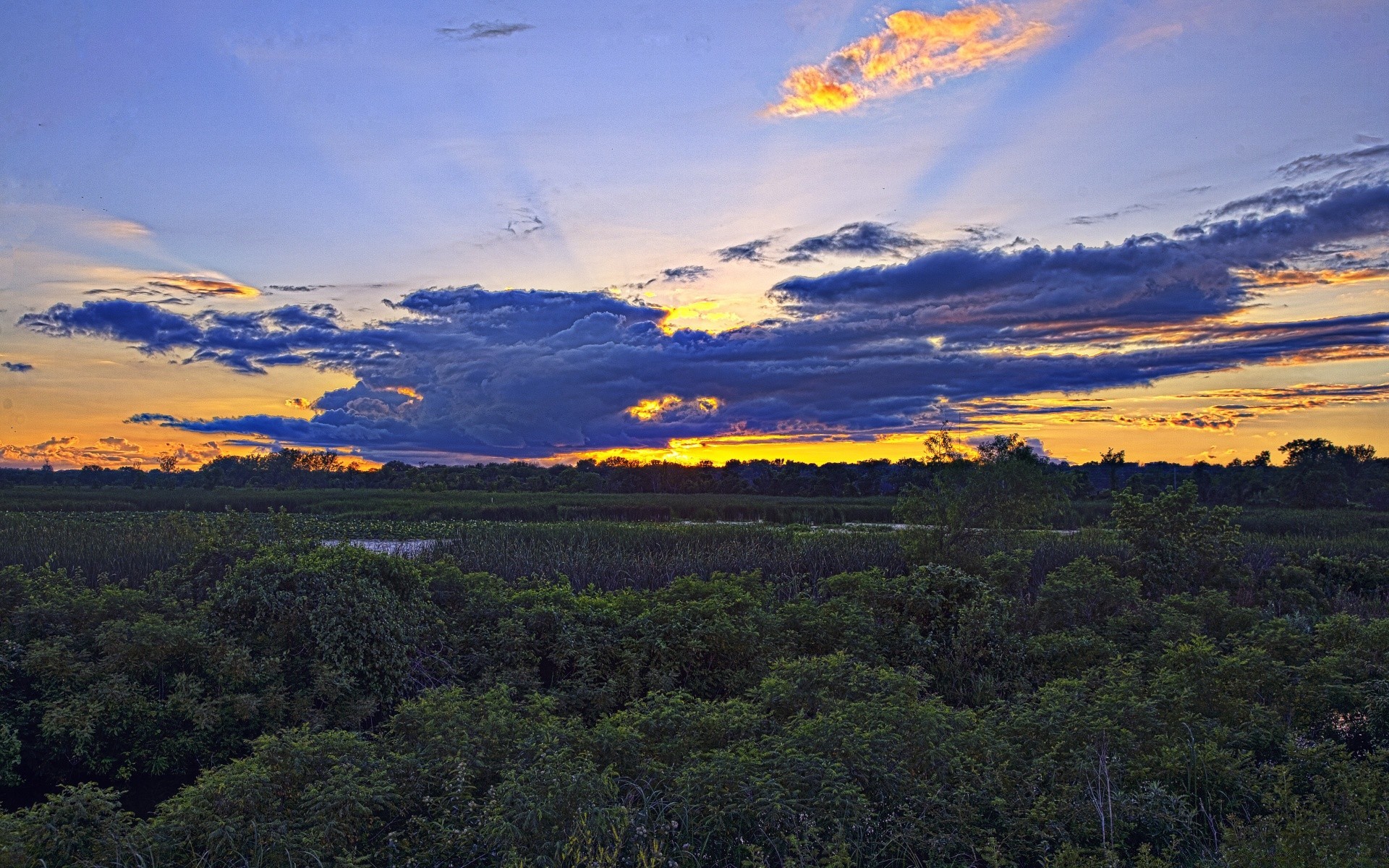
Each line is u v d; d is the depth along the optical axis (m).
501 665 9.45
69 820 5.12
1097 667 8.90
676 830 5.27
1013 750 6.18
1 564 12.98
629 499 47.78
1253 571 16.38
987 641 10.67
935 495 15.11
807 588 13.82
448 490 57.44
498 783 5.62
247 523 11.45
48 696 7.85
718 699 9.05
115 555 13.76
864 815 5.23
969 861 5.26
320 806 5.09
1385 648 8.70
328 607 8.88
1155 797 5.56
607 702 8.91
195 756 7.88
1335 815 5.12
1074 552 16.86
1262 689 7.83
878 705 6.65
